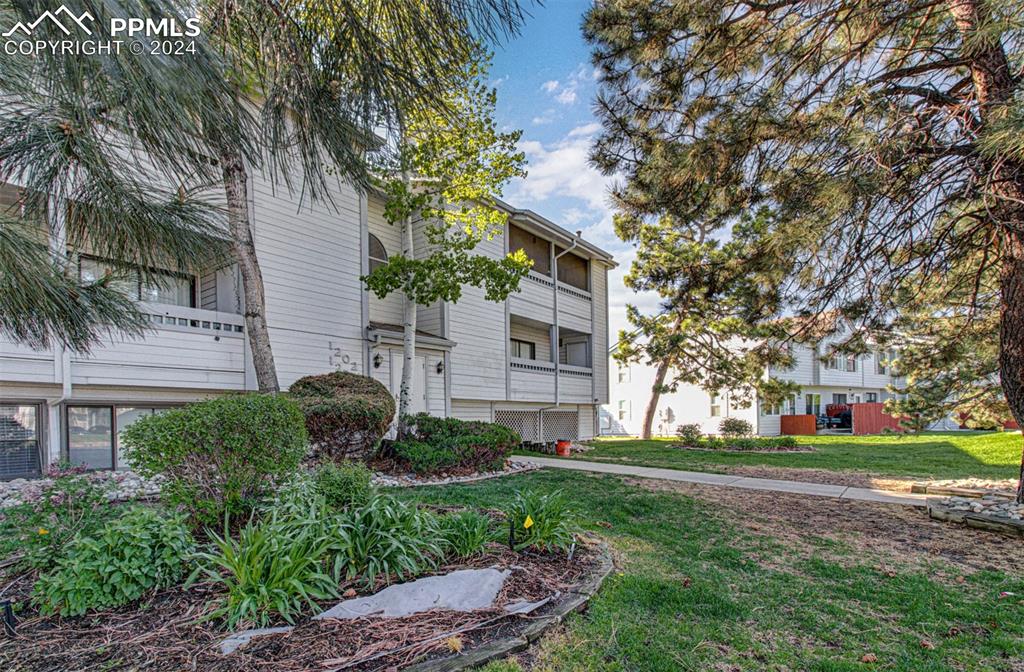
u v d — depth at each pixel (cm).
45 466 678
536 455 1318
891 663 272
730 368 1859
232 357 850
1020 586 379
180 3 219
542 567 365
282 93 316
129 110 227
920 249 578
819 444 1708
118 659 230
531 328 1738
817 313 644
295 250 955
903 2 464
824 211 489
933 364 956
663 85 572
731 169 573
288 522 335
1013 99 375
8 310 238
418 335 1176
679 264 1705
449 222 1004
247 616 265
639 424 2873
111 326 288
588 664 254
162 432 386
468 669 237
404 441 866
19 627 258
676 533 508
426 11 293
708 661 268
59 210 265
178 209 304
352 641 249
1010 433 1850
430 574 338
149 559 293
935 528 540
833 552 457
